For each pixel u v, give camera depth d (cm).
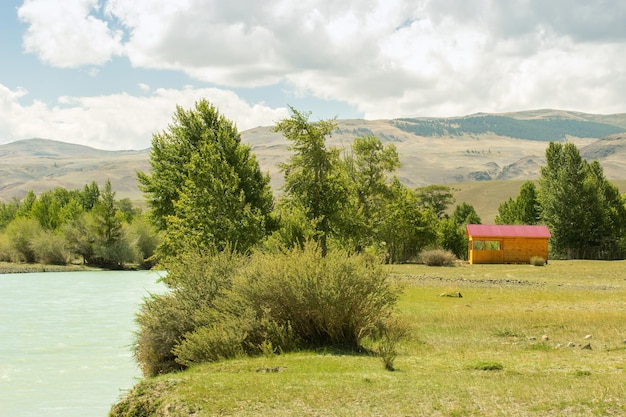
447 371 1159
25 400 1564
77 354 2162
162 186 4484
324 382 1059
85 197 12369
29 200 11988
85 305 3719
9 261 8031
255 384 1064
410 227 7450
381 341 1565
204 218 3478
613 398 878
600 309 2402
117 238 7756
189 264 1728
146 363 1670
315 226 3725
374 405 897
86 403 1534
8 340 2452
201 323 1573
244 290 1546
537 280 4325
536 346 1538
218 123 4641
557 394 914
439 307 2505
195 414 920
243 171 4069
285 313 1545
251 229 3444
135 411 1026
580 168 8938
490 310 2361
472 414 830
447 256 6538
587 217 8838
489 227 6969
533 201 10462
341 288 1501
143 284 5312
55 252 7788
